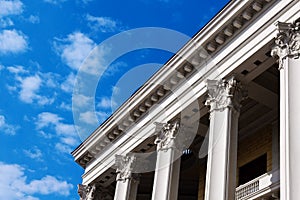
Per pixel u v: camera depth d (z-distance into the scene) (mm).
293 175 14438
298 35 16938
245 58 19375
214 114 19969
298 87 15969
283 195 14422
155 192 22828
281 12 18078
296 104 15664
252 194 21641
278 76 21266
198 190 31172
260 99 21812
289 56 16781
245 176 24797
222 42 21000
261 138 24359
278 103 22078
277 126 23297
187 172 31156
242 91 20484
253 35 19281
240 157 25500
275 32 17922
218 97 20281
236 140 19328
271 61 19109
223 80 20375
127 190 27156
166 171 22969
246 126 25156
